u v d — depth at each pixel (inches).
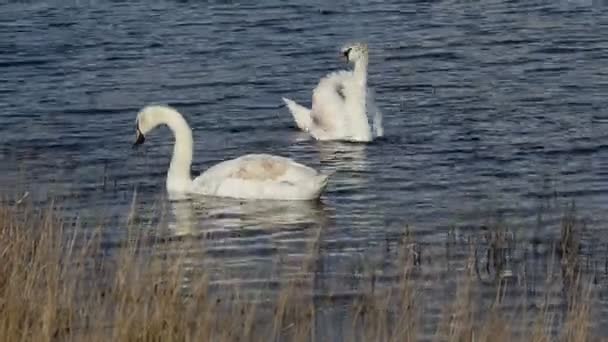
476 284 583.2
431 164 828.6
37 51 1161.4
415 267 605.9
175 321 475.8
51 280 501.0
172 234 670.5
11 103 991.0
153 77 1079.6
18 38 1205.7
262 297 561.6
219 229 686.5
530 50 1170.0
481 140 883.4
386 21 1293.1
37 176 792.3
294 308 536.4
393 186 779.4
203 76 1085.1
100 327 485.1
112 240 647.8
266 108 992.2
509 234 653.9
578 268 604.1
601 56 1141.1
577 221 688.4
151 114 789.2
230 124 948.6
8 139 887.7
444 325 505.0
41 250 527.2
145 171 812.0
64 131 908.6
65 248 622.2
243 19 1293.1
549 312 547.8
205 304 494.6
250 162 766.5
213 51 1173.1
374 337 506.9
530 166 816.9
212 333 480.1
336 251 642.8
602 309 550.6
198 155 872.9
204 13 1320.1
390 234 674.8
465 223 693.3
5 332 473.1
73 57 1143.6
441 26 1269.7
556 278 592.1
